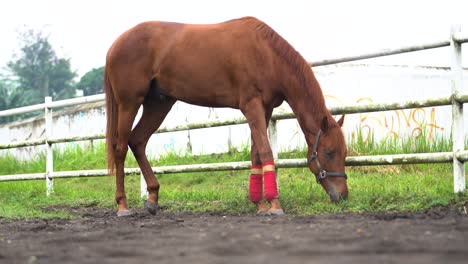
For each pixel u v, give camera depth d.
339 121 6.20
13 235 4.79
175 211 7.09
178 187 10.23
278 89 6.12
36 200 9.27
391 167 9.36
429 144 9.55
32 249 3.88
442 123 12.59
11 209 7.50
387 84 12.68
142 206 7.96
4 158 15.03
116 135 6.90
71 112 15.85
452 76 5.83
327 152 6.00
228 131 12.44
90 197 9.09
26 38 63.72
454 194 5.71
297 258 3.12
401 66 12.88
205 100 6.35
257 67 6.00
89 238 4.34
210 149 12.70
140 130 6.99
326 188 6.09
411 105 6.00
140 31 6.64
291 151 11.08
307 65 6.05
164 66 6.46
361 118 11.98
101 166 12.99
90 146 14.56
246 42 6.09
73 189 10.66
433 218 4.82
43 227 5.33
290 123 11.91
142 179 8.37
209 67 6.21
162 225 5.18
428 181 7.67
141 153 6.96
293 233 4.08
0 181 11.11
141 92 6.62
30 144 10.14
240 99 6.09
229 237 4.01
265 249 3.46
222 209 6.75
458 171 5.79
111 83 6.80
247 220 5.34
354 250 3.30
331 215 5.40
